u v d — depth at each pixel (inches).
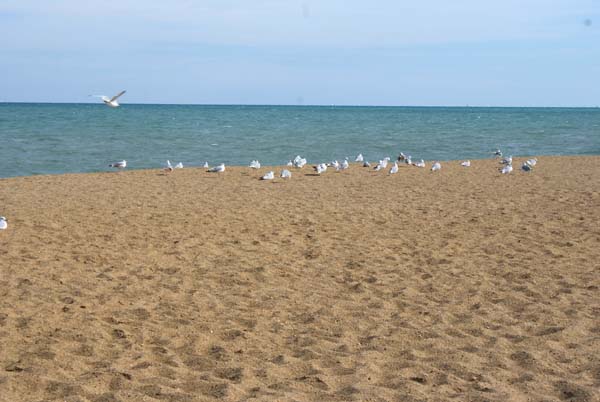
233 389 219.5
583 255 418.0
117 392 216.4
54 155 1161.4
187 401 210.8
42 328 283.3
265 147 1386.6
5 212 560.1
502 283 359.3
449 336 279.4
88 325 287.7
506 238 470.9
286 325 293.9
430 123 2869.1
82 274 370.9
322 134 1863.9
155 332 282.4
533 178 834.2
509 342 271.6
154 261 402.9
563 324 292.2
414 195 683.4
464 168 964.0
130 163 1077.1
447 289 349.4
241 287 353.1
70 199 641.0
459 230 499.5
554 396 217.0
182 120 2947.8
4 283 348.8
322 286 355.6
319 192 702.5
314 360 251.6
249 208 593.3
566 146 1508.4
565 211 577.3
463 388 224.2
